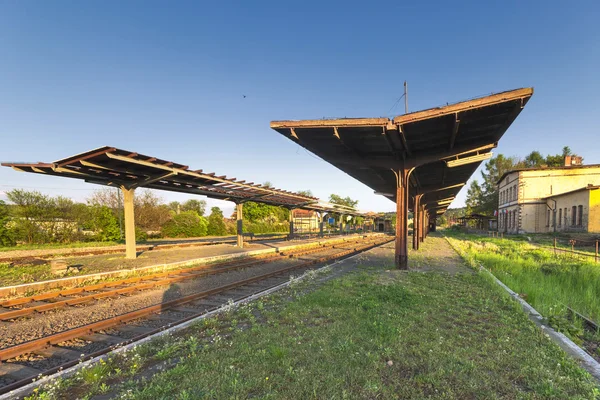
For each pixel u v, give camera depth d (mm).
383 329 4824
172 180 14938
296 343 4379
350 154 11570
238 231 21844
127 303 7605
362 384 3273
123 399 3006
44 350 4871
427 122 8633
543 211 37906
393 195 22750
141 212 33938
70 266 11742
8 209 20859
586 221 28375
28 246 19844
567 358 3920
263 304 6770
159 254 16609
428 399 2990
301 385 3213
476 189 82500
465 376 3406
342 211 39500
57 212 23047
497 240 28219
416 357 3926
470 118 8430
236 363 3789
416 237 20453
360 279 9391
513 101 7555
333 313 5859
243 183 17312
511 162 66625
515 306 6215
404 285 8359
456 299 6941
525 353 4051
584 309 6797
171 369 3678
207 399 2969
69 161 10930
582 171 36875
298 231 52406
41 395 3078
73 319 6422
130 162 11320
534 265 12477
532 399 3000
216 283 9914
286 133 9312
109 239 26328
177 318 6500
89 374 3535
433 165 14750
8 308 7074
